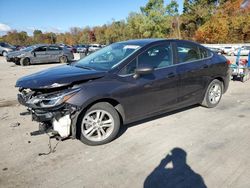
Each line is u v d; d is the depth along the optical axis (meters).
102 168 3.40
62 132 3.76
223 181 3.07
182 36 49.78
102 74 4.04
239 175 3.18
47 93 3.76
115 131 4.14
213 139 4.20
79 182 3.11
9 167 3.46
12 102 6.87
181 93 5.00
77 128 3.91
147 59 4.52
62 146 4.04
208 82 5.54
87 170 3.36
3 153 3.83
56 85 3.70
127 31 56.03
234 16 42.28
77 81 3.83
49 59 18.47
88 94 3.77
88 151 3.87
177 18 48.38
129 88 4.16
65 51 19.33
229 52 28.30
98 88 3.87
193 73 5.13
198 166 3.40
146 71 4.08
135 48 4.55
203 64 5.38
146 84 4.36
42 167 3.45
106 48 5.25
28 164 3.53
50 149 3.94
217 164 3.44
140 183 3.07
